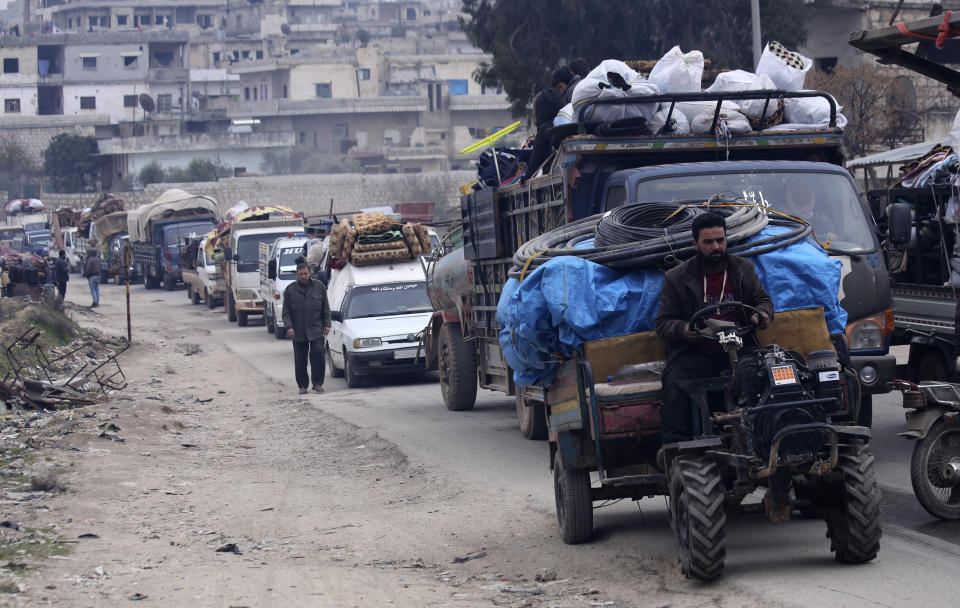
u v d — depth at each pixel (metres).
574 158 11.63
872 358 10.88
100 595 7.47
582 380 8.23
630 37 39.31
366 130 113.69
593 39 39.44
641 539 8.96
